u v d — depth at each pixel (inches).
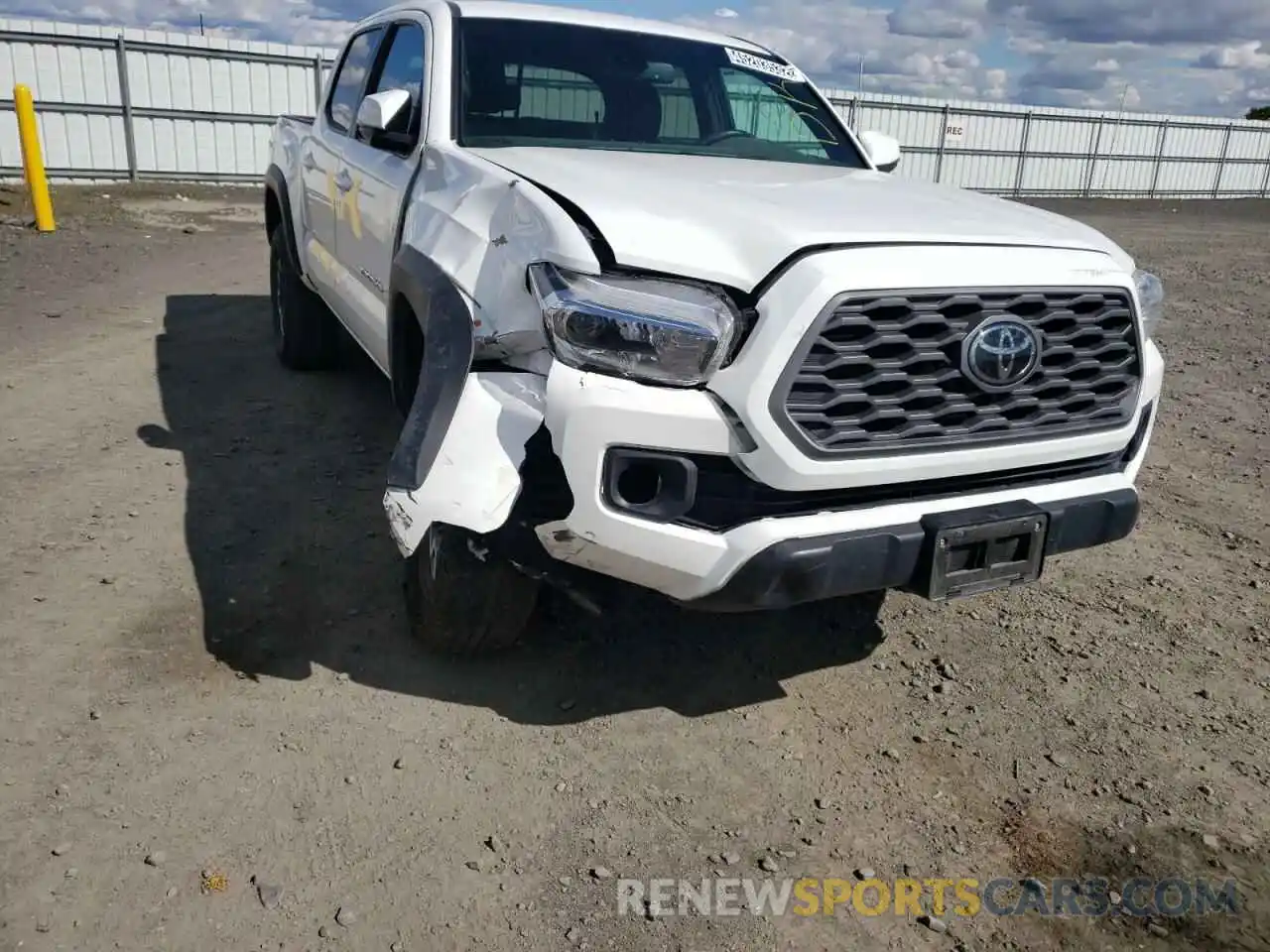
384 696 120.6
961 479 108.7
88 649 125.9
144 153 759.1
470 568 113.8
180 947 84.7
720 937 89.3
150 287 354.3
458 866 95.6
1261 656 139.9
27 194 591.8
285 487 177.5
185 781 104.0
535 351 105.3
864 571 102.3
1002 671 134.0
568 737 115.6
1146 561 169.2
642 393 96.6
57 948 83.7
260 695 119.2
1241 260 604.1
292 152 229.0
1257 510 193.3
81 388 230.1
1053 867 99.5
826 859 99.3
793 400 97.1
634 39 167.6
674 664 131.4
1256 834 105.0
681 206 107.8
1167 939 91.1
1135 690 130.7
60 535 155.9
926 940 90.3
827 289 95.1
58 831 96.2
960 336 101.8
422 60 160.6
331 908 89.7
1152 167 1284.4
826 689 128.3
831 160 167.3
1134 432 118.8
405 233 138.5
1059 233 115.0
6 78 704.4
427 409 108.8
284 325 241.6
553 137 149.8
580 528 99.0
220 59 763.4
